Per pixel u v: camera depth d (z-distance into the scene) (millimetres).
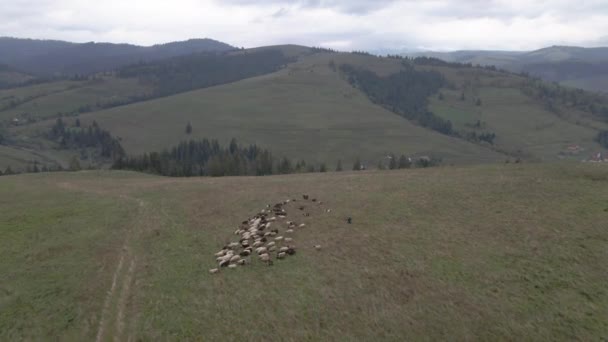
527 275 27125
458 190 45625
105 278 31188
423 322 23406
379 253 31703
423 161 191250
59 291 29516
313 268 30016
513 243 31641
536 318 23172
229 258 32438
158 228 41719
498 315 23578
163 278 30281
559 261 28359
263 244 34750
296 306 25469
